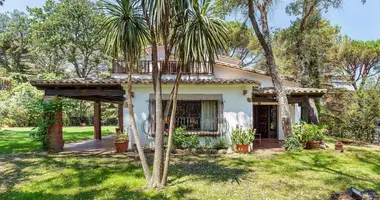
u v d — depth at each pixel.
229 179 5.97
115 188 5.25
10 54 32.84
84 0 26.19
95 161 7.82
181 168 6.99
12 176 6.12
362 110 14.28
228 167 7.17
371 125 13.76
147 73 13.12
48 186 5.38
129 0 5.00
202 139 9.89
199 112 10.14
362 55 19.20
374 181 5.96
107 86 9.77
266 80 14.39
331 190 5.30
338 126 16.02
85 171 6.55
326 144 11.61
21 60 33.22
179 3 4.79
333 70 18.61
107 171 6.57
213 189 5.25
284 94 10.46
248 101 9.93
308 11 13.82
